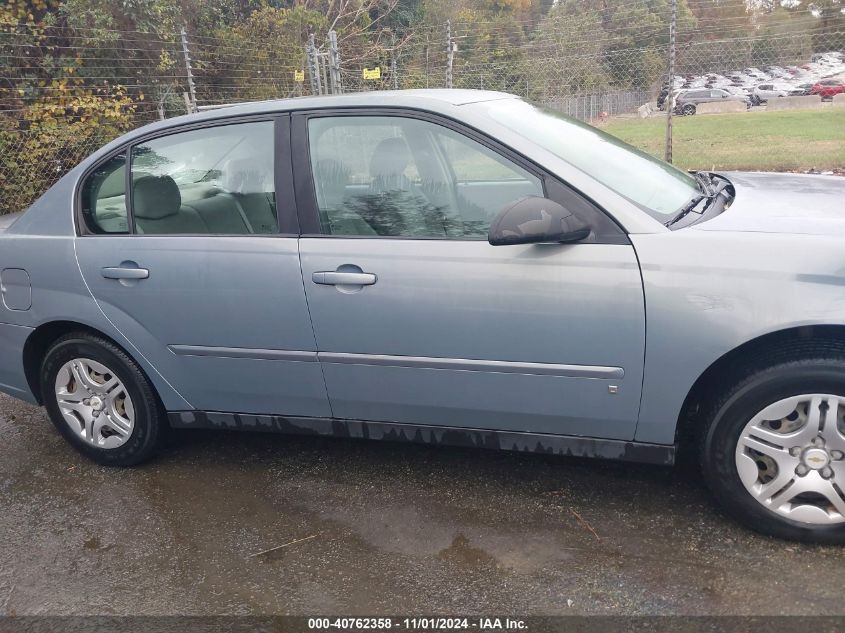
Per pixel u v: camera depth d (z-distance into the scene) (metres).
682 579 2.39
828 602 2.23
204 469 3.43
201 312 3.06
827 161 9.86
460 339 2.68
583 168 2.69
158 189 3.18
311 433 3.14
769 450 2.44
